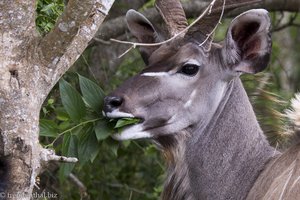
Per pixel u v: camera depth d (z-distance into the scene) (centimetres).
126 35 1280
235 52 941
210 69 941
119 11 1328
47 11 934
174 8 988
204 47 941
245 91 975
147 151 1244
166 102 919
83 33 768
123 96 902
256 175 936
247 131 952
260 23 930
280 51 1741
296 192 847
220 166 945
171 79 923
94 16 772
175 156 941
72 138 908
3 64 718
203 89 937
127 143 1200
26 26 725
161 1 992
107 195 1282
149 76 922
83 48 770
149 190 1320
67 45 739
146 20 993
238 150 947
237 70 943
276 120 996
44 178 1162
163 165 1297
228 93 955
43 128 907
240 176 941
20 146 719
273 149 957
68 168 906
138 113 905
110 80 1298
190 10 1292
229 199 939
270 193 875
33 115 728
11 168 721
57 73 750
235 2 933
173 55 934
